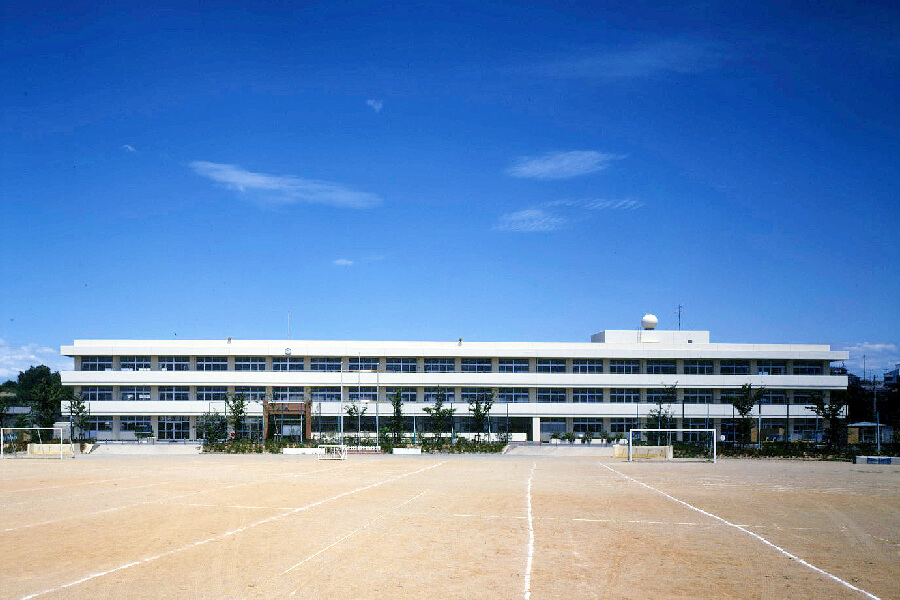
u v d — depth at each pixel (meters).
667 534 21.05
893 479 41.28
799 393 87.88
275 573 15.55
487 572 15.80
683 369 88.62
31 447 66.06
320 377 85.00
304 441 78.38
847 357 88.44
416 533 20.73
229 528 21.53
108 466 50.38
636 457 62.06
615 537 20.44
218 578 15.11
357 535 20.30
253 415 84.00
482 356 87.44
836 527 22.83
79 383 83.19
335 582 14.78
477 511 25.55
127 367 85.06
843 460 61.50
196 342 86.44
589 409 86.38
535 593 14.10
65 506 26.81
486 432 84.75
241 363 86.25
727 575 15.84
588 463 54.94
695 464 54.84
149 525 22.14
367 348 86.69
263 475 41.53
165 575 15.38
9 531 21.08
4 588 14.38
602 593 14.17
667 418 82.56
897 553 18.64
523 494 31.25
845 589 14.80
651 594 14.16
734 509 26.91
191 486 34.53
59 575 15.42
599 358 88.31
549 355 87.62
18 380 162.38
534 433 85.88
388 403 85.56
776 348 88.62
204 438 78.75
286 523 22.52
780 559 17.66
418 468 48.12
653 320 94.25
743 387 77.38
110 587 14.40
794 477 42.25
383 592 14.05
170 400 84.31
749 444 74.56
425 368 87.62
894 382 110.44
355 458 61.03
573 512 25.56
